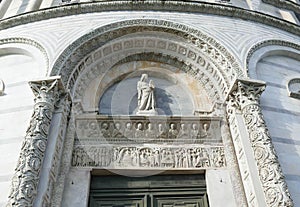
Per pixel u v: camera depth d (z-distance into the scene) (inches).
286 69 333.4
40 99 242.7
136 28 327.9
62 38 309.9
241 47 319.0
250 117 246.4
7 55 323.6
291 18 455.5
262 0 468.1
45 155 218.2
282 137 262.7
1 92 282.7
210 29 336.5
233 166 245.4
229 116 273.0
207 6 361.4
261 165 218.5
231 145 259.9
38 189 201.2
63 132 249.0
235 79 269.3
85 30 318.7
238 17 368.8
